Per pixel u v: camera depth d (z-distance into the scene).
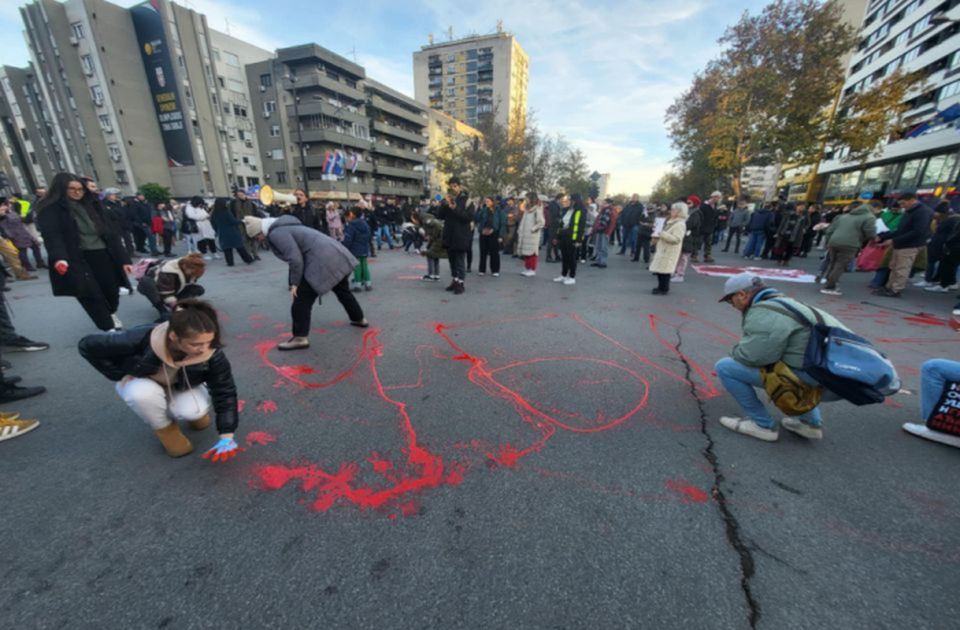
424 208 11.98
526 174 32.75
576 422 2.63
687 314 5.30
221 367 2.11
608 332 4.48
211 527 1.73
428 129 52.75
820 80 17.36
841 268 6.53
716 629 1.33
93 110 33.31
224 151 37.47
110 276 3.98
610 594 1.45
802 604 1.42
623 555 1.62
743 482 2.07
